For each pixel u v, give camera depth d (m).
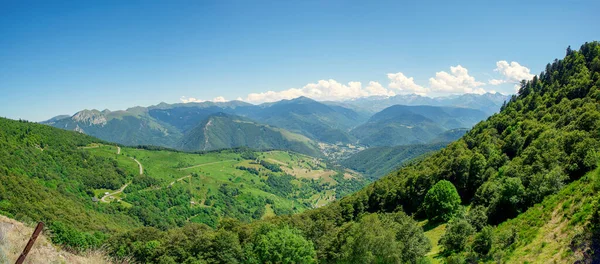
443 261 46.78
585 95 87.00
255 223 102.38
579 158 51.59
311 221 97.69
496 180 69.56
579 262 28.55
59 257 22.39
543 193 49.56
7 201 127.06
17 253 19.86
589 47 112.25
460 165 87.81
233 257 65.38
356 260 43.16
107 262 25.61
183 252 70.88
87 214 161.75
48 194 166.38
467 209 74.12
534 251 35.59
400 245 43.53
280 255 53.78
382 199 107.44
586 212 33.44
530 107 107.94
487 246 42.47
